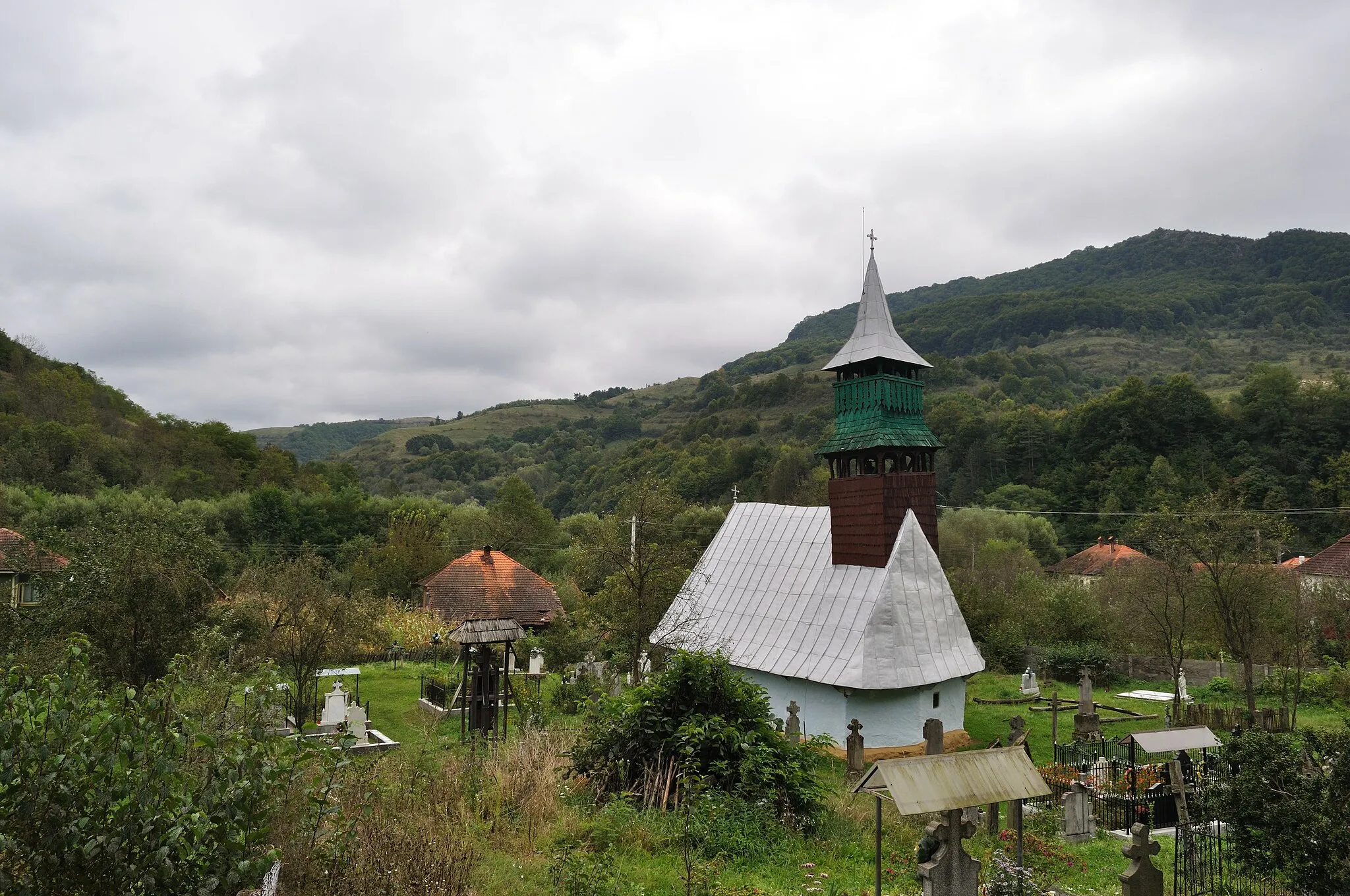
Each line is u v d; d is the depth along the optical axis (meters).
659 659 26.02
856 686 24.09
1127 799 16.75
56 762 5.79
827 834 13.62
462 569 48.25
